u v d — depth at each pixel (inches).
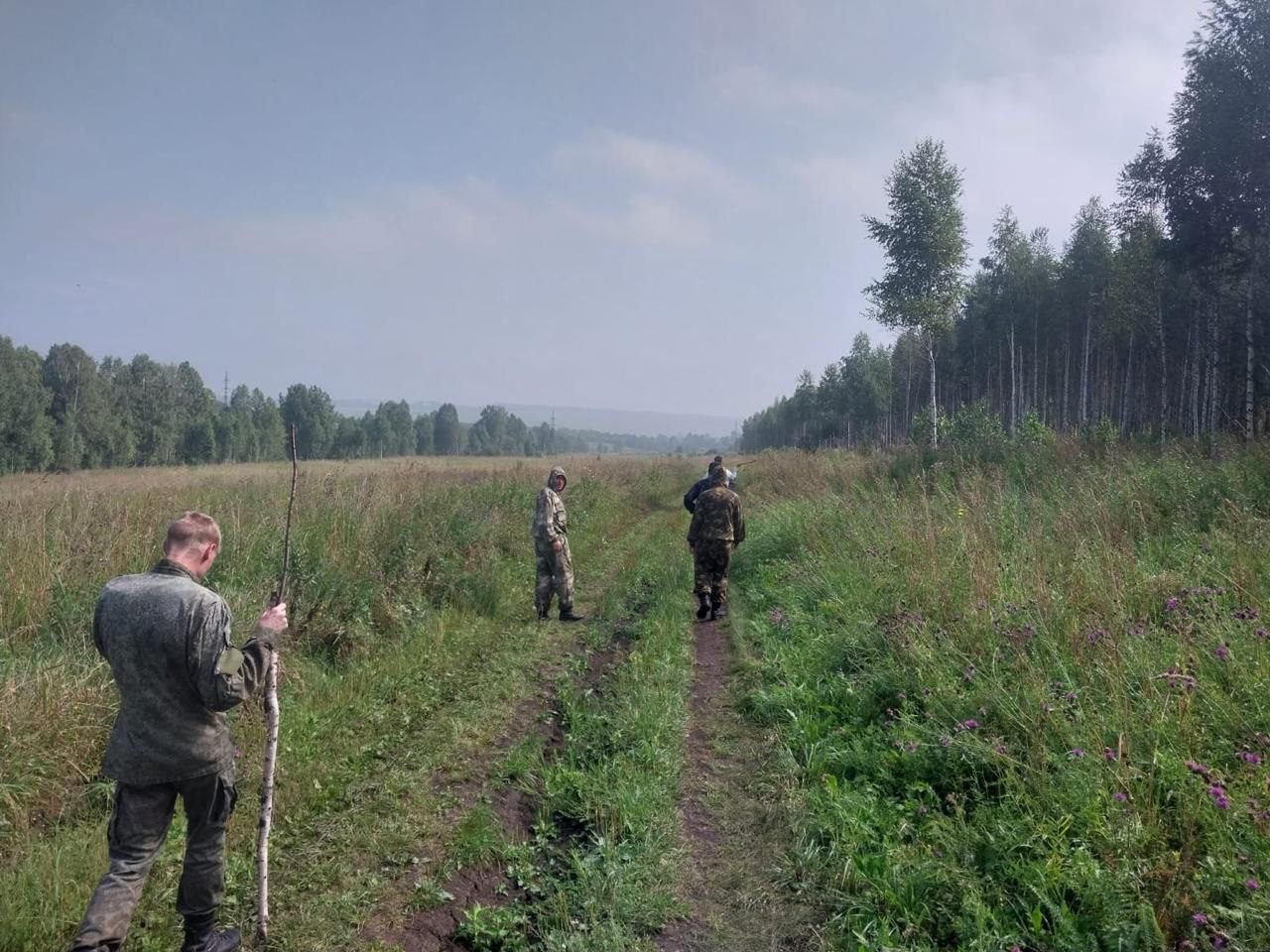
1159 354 1470.2
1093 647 205.8
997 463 590.6
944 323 1079.6
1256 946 114.3
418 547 395.2
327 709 236.7
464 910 147.3
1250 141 852.6
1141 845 136.3
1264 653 182.9
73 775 181.6
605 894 150.5
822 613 319.6
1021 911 136.2
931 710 205.3
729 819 180.7
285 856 162.7
